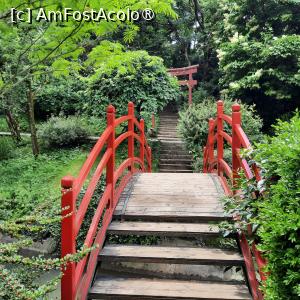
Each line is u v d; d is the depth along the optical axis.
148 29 14.86
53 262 1.46
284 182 1.75
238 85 8.73
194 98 14.66
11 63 4.20
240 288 2.45
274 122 9.66
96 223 2.73
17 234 1.64
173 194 3.91
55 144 9.36
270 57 8.59
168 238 3.78
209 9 14.20
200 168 7.77
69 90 11.77
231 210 2.77
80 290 2.43
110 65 3.06
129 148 4.86
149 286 2.48
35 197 5.47
